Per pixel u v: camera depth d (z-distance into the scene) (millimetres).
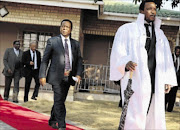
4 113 7203
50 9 11930
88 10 13258
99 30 13852
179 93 12484
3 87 13180
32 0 11484
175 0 9305
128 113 3740
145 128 3955
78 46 5574
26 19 11961
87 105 10438
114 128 6742
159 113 3818
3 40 13555
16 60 10117
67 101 11148
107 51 14320
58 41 5402
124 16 13109
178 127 7512
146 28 3951
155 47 3902
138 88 3713
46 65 5395
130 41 3828
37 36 13438
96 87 13016
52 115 5695
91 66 14234
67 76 5320
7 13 11898
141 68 3756
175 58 10117
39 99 10891
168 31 13773
